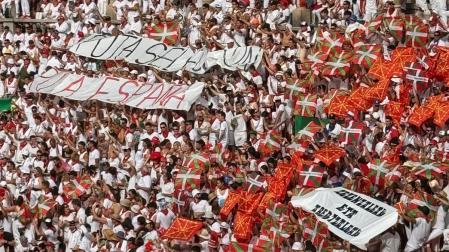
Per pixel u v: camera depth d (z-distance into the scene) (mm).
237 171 95500
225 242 91188
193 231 91062
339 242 84438
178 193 96000
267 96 104062
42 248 100125
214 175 95812
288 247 87188
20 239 101625
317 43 104500
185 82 111000
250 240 89625
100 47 118062
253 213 90562
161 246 91500
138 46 116562
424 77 99375
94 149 106250
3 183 107688
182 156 100188
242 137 102625
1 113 118312
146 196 99625
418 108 95562
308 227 85438
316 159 91375
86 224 98562
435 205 84688
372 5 110375
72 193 101562
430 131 95188
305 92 101938
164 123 105312
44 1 128000
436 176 87125
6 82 121625
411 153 91625
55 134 111000
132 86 112812
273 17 112812
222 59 109562
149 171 99938
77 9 123625
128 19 121062
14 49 126062
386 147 93500
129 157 104250
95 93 113375
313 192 87375
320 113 100188
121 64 116312
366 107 97750
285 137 102312
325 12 112062
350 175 91312
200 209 93812
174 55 114250
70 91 114625
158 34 116750
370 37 105938
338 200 85938
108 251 94375
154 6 122188
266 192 91562
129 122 108562
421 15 110375
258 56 107875
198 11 118500
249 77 107375
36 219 101375
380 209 83938
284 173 92375
